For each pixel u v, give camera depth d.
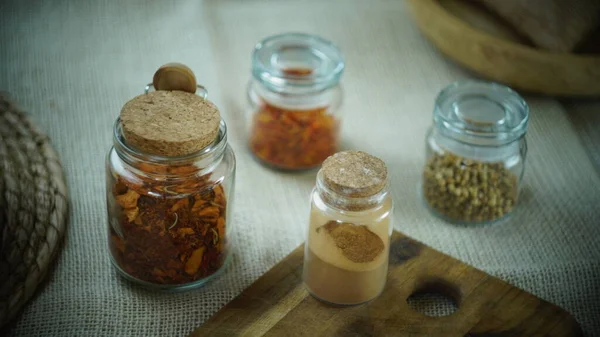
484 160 0.57
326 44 0.62
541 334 0.51
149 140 0.48
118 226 0.51
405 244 0.55
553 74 0.64
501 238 0.58
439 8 0.66
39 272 0.51
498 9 0.68
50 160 0.57
